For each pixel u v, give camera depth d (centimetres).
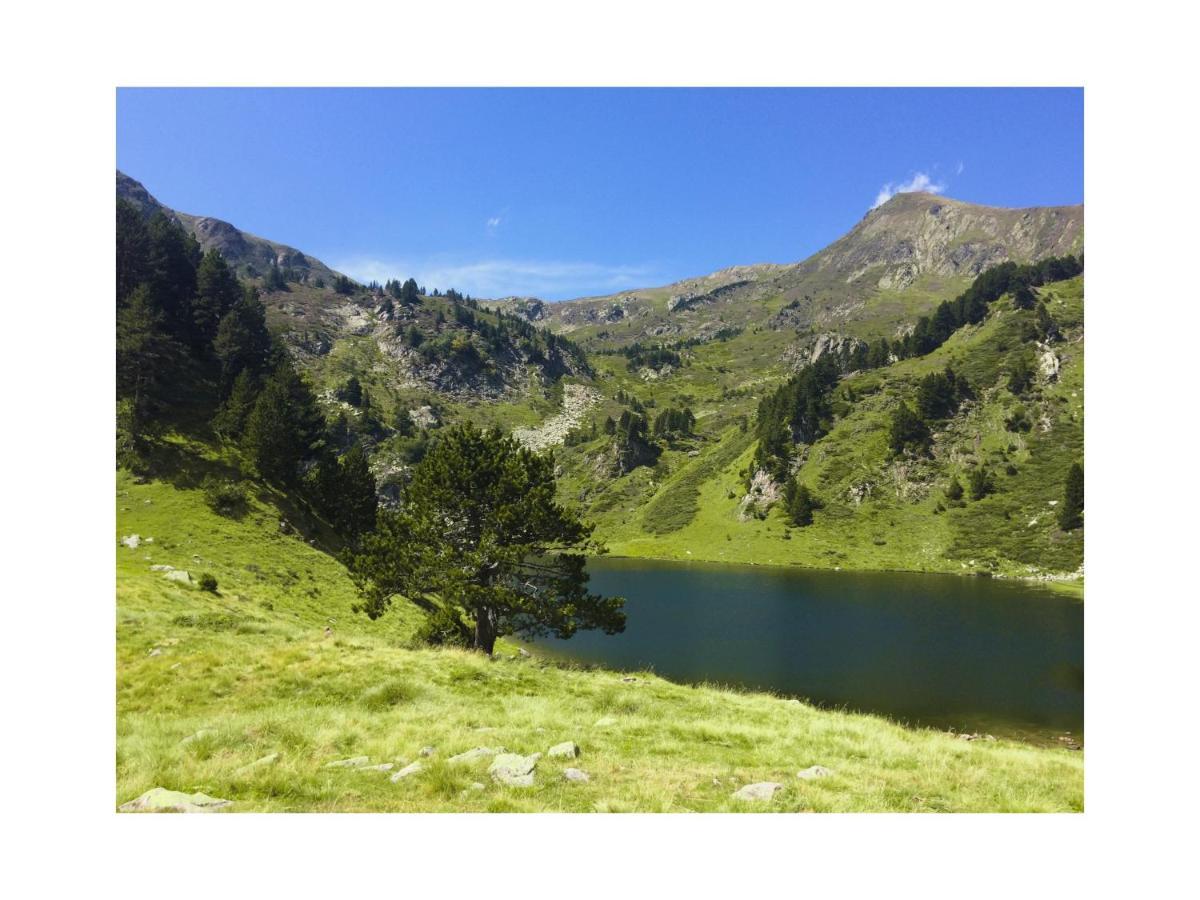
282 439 7200
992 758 1399
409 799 948
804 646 5756
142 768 1073
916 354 19250
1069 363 15188
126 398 6944
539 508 2708
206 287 9438
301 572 5578
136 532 5403
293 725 1352
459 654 2184
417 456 18362
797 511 13712
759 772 1137
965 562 11306
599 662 5091
